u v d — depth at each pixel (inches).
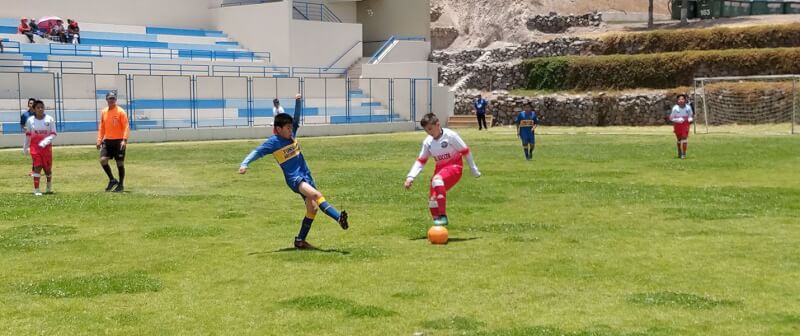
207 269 372.5
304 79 1872.5
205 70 1871.3
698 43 1979.6
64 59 1707.7
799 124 1694.1
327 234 463.5
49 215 544.4
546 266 370.0
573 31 2444.6
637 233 455.5
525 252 402.6
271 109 1744.6
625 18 2763.3
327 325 283.0
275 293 326.6
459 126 1941.4
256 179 783.7
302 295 322.7
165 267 377.7
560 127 1875.0
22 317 295.7
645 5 3245.6
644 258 385.4
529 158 965.8
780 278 341.4
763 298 309.4
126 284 342.3
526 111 959.0
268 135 1646.2
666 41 2015.3
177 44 1968.5
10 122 1392.7
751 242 423.8
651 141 1286.9
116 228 491.5
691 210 540.4
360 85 2009.1
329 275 355.9
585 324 279.6
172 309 305.3
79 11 1964.8
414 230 471.8
